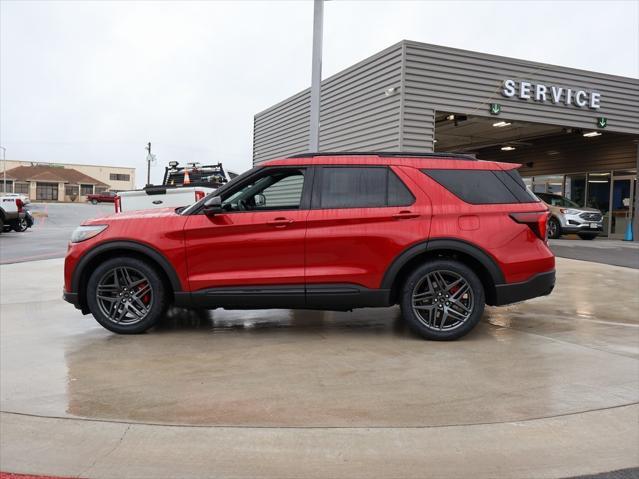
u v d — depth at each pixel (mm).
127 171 91062
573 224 18766
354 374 4137
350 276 5031
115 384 3914
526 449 2965
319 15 9547
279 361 4473
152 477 2699
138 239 5145
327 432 3133
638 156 18594
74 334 5414
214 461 2834
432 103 13242
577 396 3680
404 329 5637
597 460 2865
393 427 3197
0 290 8156
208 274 5109
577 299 7379
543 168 23688
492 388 3832
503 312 6535
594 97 15195
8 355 4652
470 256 5117
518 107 14336
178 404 3535
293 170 5273
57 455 2906
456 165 5238
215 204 5047
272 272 5062
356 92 14930
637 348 4875
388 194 5137
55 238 19141
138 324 5281
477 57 13695
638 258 12391
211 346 4941
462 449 2957
